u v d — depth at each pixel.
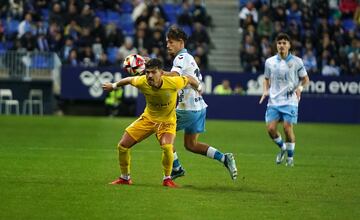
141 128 28.62
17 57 74.62
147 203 25.08
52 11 78.88
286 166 37.59
